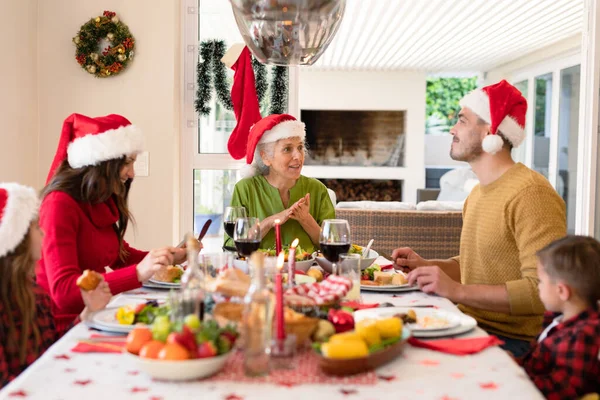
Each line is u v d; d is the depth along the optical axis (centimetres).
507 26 671
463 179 920
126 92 358
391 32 695
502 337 198
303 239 273
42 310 171
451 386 112
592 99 427
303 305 141
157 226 363
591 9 424
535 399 106
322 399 105
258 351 115
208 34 381
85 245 200
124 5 355
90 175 199
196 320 119
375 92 1041
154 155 361
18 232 150
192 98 383
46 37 353
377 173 1051
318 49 222
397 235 500
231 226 239
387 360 122
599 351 130
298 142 276
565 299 145
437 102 1463
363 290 196
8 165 323
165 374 111
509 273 200
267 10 208
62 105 355
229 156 386
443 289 182
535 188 193
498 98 204
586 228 434
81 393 107
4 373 146
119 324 144
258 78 385
